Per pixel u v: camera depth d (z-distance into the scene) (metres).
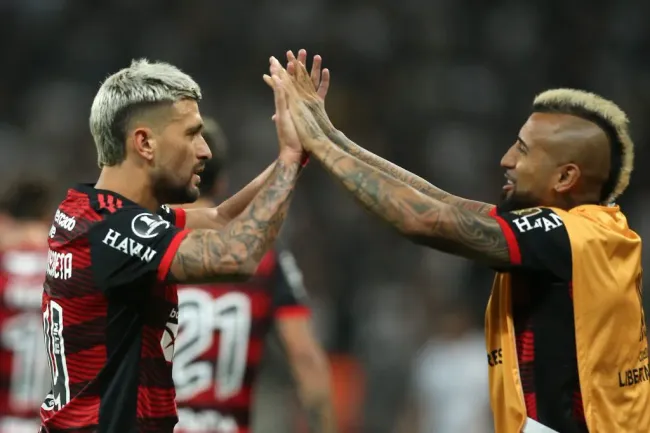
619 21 49.47
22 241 18.12
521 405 10.95
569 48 49.16
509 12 50.03
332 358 31.80
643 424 11.36
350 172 11.05
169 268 11.03
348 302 34.97
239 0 49.16
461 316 27.22
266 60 48.00
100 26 48.47
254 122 45.22
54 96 46.41
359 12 49.59
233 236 11.04
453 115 47.59
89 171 43.91
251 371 16.06
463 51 49.59
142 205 11.77
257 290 16.12
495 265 10.88
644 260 38.69
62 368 11.41
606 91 47.69
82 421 11.20
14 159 44.09
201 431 15.77
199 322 15.91
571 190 11.41
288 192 11.31
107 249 11.11
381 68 48.72
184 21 48.72
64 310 11.33
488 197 44.44
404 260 39.28
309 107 12.88
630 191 42.59
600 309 10.93
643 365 11.54
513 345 11.09
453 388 26.41
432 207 10.76
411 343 31.91
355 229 40.28
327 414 16.30
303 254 38.53
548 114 11.50
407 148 46.59
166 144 11.62
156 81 11.64
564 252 10.84
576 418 10.99
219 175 16.50
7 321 17.78
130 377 11.30
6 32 48.09
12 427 17.69
